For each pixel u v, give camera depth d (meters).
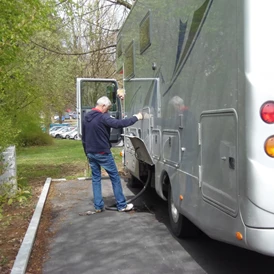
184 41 3.86
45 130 27.34
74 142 29.95
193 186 3.59
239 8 2.66
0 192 6.44
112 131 8.62
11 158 6.80
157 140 5.02
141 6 5.75
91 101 8.84
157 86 4.95
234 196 2.74
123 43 7.54
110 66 18.27
